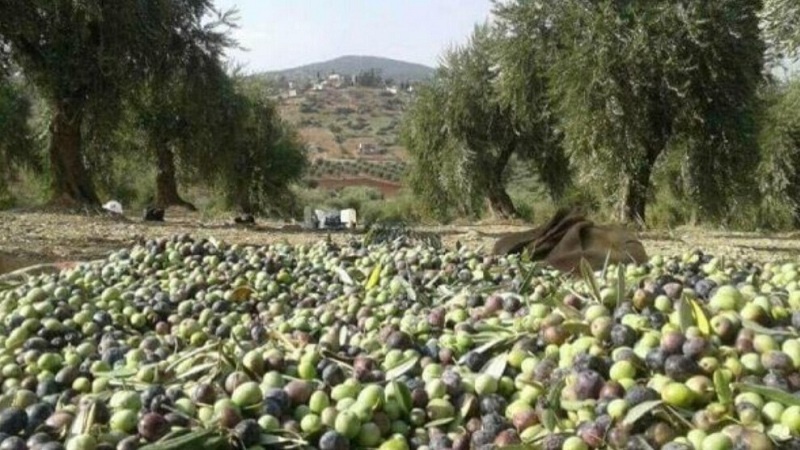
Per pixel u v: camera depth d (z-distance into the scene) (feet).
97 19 70.95
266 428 9.46
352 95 518.78
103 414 9.44
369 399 9.91
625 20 74.84
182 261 21.77
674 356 9.75
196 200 146.30
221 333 15.61
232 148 105.29
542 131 106.11
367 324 15.08
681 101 74.79
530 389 10.35
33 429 9.47
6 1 69.05
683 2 74.33
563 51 79.56
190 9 81.25
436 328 13.99
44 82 74.95
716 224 97.30
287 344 13.25
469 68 107.76
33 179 115.24
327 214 84.74
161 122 100.83
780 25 44.91
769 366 9.98
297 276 20.52
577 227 25.08
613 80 74.13
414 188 116.98
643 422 8.90
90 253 45.60
